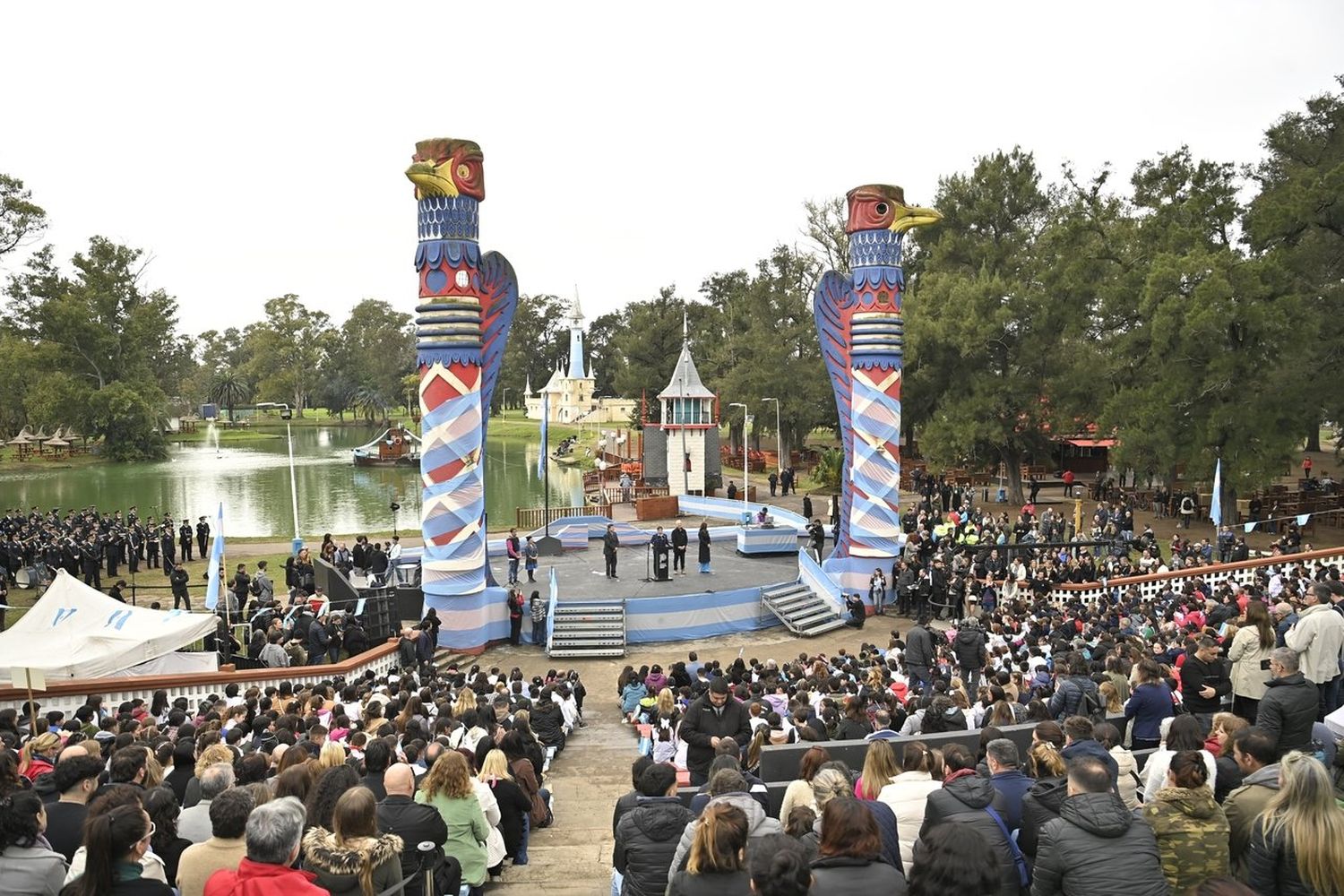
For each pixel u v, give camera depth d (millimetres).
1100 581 30828
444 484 29438
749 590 32781
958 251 64438
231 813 6699
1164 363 44000
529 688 21250
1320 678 11469
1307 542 41125
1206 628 17203
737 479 75125
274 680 20547
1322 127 46625
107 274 106000
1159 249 48656
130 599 34938
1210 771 7777
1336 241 42469
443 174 28547
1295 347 40344
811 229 75562
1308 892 5879
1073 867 5934
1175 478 53906
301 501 70125
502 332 30531
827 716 15000
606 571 37906
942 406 56531
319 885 6441
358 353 183250
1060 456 69875
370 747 9594
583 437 127188
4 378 101250
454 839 9172
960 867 5391
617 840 7746
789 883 5266
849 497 35031
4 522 44719
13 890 6359
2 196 89562
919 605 32125
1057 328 54562
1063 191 64375
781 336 76812
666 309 112875
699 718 11984
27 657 15242
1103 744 9234
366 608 26875
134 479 84312
